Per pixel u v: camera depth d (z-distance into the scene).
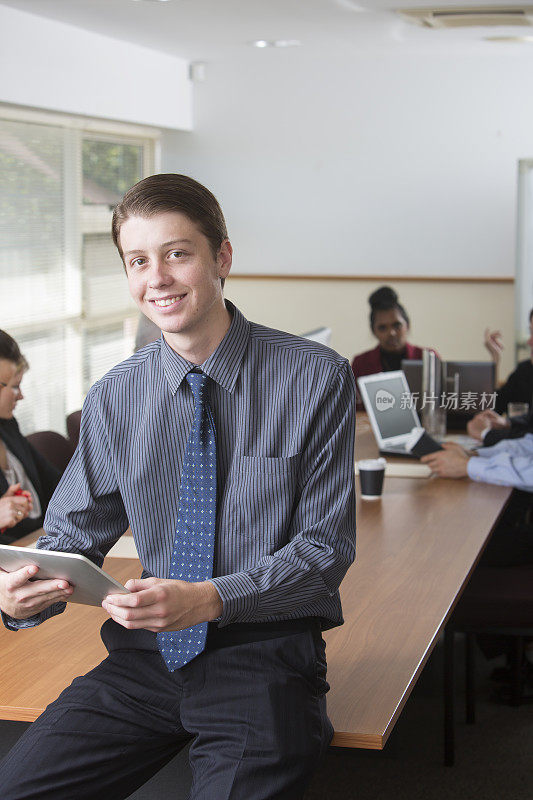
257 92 7.32
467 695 3.30
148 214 1.55
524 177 6.32
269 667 1.63
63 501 1.79
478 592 2.96
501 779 2.94
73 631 2.12
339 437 1.67
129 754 1.66
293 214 7.39
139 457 1.70
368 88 7.09
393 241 7.20
